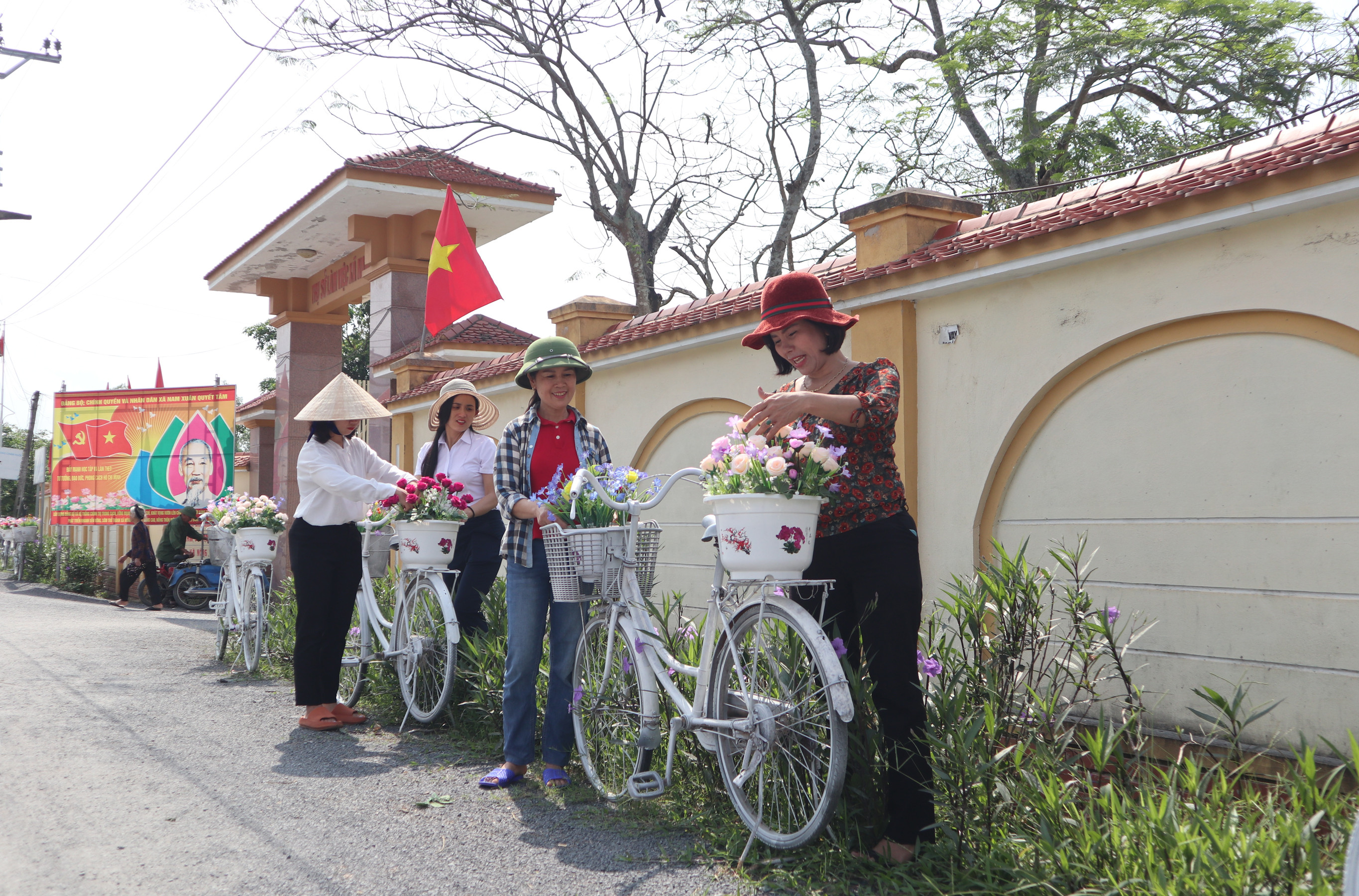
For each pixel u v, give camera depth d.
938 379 5.49
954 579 5.28
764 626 3.51
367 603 6.22
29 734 5.27
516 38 14.84
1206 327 4.29
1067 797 3.12
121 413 18.00
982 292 5.26
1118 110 15.37
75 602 17.16
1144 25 13.80
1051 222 4.66
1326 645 3.84
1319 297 3.86
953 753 3.18
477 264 11.81
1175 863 2.60
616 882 3.22
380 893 3.13
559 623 4.39
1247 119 13.73
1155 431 4.49
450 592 5.80
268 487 22.19
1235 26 13.66
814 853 3.26
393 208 13.26
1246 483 4.14
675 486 7.70
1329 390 3.88
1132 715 3.54
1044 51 14.80
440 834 3.71
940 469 5.46
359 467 5.99
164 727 5.59
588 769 4.26
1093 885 2.73
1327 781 2.93
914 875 3.08
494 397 10.18
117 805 4.04
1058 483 4.91
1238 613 4.12
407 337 13.50
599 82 16.00
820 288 3.47
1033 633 3.63
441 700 5.36
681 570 7.61
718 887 3.17
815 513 3.24
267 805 4.07
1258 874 2.47
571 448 4.52
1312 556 3.90
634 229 17.12
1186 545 4.34
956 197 5.83
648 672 3.92
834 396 3.14
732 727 3.48
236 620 8.05
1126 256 4.57
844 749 3.05
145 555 16.00
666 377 7.73
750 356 6.86
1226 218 4.02
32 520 27.16
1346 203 3.78
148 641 9.81
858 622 3.42
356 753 5.05
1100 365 4.72
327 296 15.74
